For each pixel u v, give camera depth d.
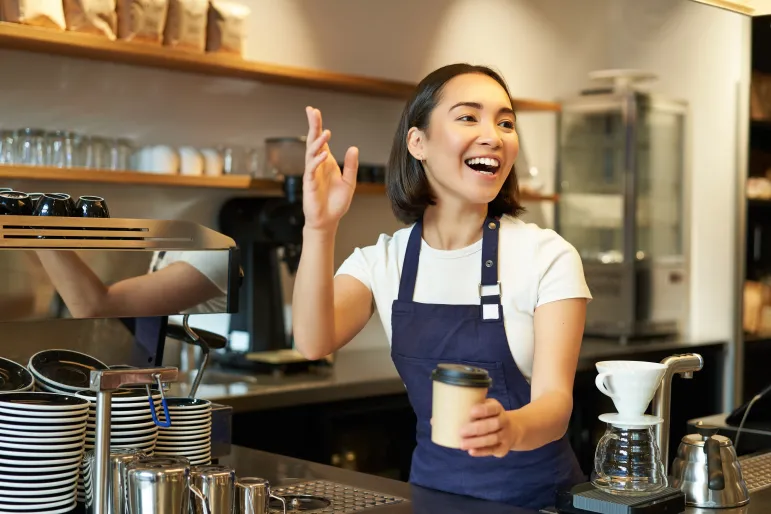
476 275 1.95
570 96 5.30
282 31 4.07
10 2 3.04
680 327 5.27
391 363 4.07
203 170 3.60
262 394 3.29
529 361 1.93
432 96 1.87
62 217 1.81
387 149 4.51
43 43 3.14
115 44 3.26
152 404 1.52
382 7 4.43
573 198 5.11
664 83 5.41
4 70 3.29
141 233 1.90
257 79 3.90
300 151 3.84
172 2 3.43
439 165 1.86
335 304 2.00
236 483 1.57
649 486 1.72
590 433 4.33
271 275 3.75
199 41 3.50
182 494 1.49
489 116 1.82
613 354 4.43
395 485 1.99
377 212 4.47
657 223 5.04
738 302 5.12
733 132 5.15
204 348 2.10
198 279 1.97
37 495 1.62
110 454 1.57
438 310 1.96
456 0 4.74
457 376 1.40
